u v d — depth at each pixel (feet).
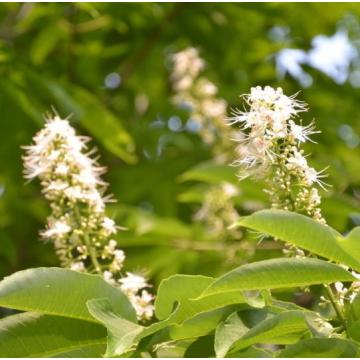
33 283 12.67
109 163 36.09
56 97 28.04
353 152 38.75
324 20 40.88
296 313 12.00
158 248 30.22
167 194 35.58
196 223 29.96
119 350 11.77
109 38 39.45
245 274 11.68
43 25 36.58
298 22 40.83
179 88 34.14
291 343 13.05
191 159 36.27
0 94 28.99
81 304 12.94
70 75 37.55
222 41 40.27
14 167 33.45
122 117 40.50
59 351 13.12
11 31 36.55
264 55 41.29
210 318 12.69
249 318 12.55
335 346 11.68
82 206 17.20
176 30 39.75
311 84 41.09
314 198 13.76
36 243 35.04
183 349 13.69
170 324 12.56
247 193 28.09
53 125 16.01
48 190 16.14
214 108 33.45
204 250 29.94
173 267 30.07
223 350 11.91
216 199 28.76
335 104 40.91
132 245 30.55
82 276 12.92
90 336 13.14
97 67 39.99
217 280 11.67
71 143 16.02
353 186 30.22
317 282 11.93
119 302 12.93
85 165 16.17
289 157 14.05
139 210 30.37
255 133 13.51
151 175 35.81
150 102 41.01
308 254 14.38
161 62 41.47
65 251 16.33
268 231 12.16
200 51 40.68
